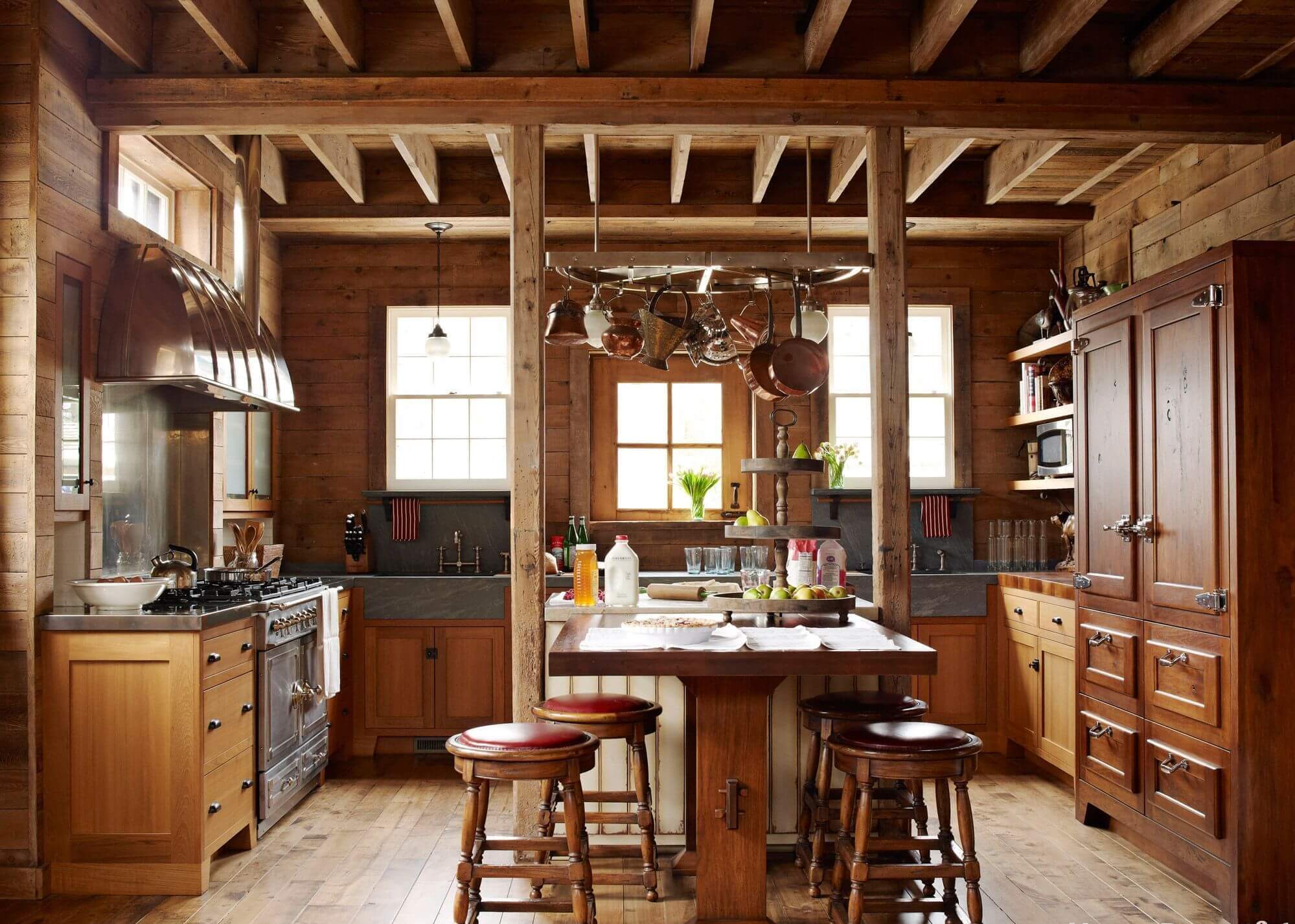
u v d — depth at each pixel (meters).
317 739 4.60
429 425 6.09
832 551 3.81
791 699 3.67
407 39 3.86
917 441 6.20
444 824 4.18
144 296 3.88
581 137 5.00
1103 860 3.70
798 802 3.67
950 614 5.48
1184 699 3.41
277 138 5.04
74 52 3.70
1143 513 3.71
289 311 6.02
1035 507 6.13
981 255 6.17
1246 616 3.13
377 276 6.05
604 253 3.68
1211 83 3.91
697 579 5.32
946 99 3.86
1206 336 3.30
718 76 3.85
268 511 5.77
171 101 3.80
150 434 4.38
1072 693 4.54
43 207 3.49
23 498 3.41
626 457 6.19
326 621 4.54
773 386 3.51
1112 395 3.94
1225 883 3.17
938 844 2.92
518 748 2.72
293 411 4.75
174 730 3.38
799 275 4.08
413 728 5.42
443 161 5.41
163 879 3.37
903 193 3.87
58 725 3.41
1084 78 3.92
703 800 3.05
